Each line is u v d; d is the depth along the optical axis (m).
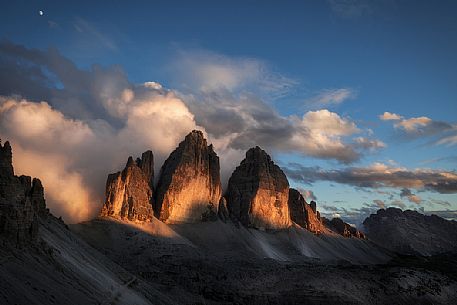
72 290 100.44
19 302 77.00
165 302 164.62
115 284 140.12
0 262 86.88
